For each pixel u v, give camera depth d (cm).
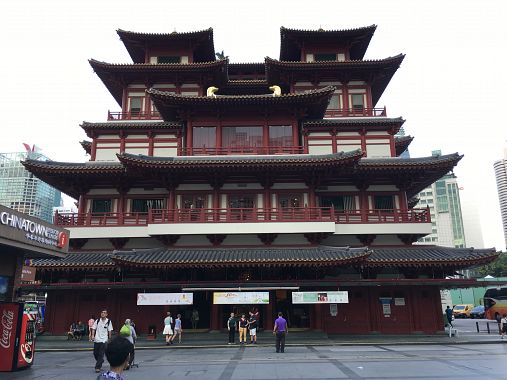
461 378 1894
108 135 4947
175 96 4456
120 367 697
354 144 4819
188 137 4650
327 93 4484
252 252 4100
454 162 4316
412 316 4169
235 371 2178
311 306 4112
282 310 4212
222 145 4662
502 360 2498
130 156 4012
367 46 5691
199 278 4156
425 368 2197
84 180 4575
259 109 4694
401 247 4425
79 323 4088
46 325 4125
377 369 2178
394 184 4616
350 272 4247
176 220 4253
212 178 4403
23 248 2359
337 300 3812
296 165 4150
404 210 4497
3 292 2514
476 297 10738
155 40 5481
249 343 3638
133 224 4406
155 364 2498
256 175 4397
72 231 4347
